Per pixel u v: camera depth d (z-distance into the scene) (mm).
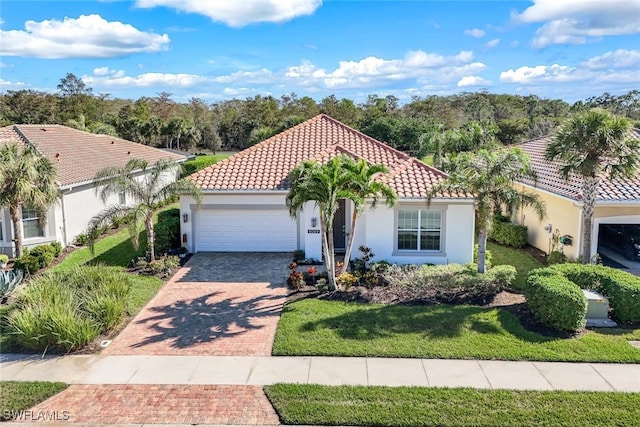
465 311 14789
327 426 9266
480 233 16969
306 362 11828
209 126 75250
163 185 20609
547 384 10664
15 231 20406
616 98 64188
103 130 64125
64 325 12469
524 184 23844
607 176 20125
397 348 12375
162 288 17516
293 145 24516
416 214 19828
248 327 14016
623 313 13953
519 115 84750
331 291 16703
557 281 14016
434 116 75562
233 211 21922
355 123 73062
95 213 26953
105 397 10359
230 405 9977
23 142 27750
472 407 9719
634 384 10648
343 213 21188
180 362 11945
